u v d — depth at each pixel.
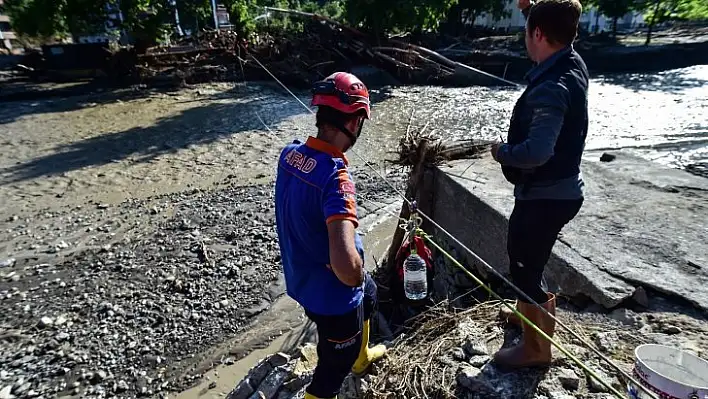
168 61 23.03
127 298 5.93
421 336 3.50
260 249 7.08
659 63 26.83
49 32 22.89
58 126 15.29
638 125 14.44
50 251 7.20
